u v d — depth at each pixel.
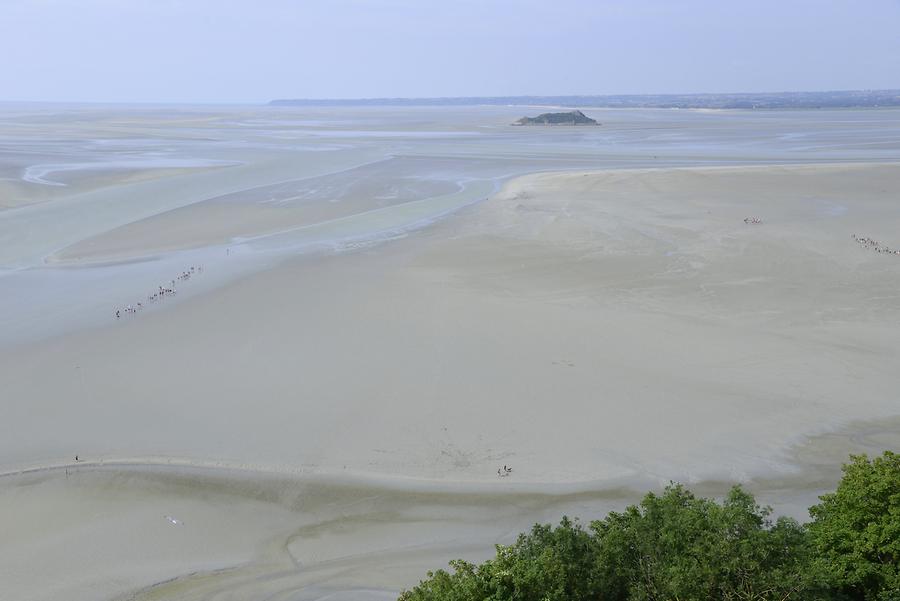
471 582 14.02
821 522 16.39
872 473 16.27
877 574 14.73
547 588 13.85
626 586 14.31
